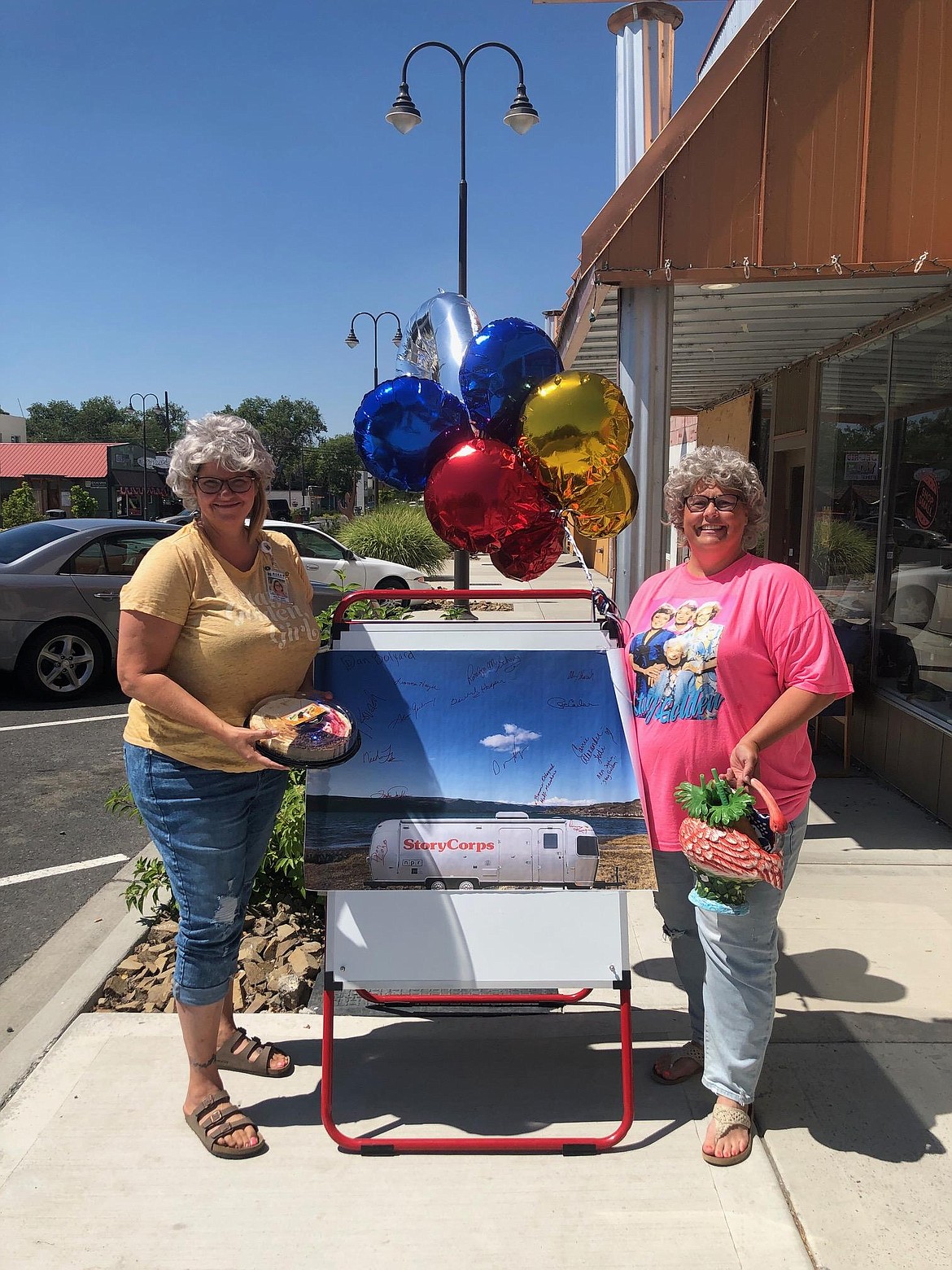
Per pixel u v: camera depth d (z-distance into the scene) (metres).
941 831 4.55
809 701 2.21
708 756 2.39
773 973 2.38
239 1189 2.26
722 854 2.11
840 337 5.57
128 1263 2.04
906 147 3.64
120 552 8.17
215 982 2.39
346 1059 2.81
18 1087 2.67
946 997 3.11
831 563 6.12
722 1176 2.30
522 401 2.97
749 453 8.02
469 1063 2.79
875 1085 2.65
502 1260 2.04
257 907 3.75
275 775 2.49
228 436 2.23
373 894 2.45
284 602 2.40
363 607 4.85
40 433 131.12
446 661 2.59
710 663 2.34
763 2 3.57
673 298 4.17
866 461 5.54
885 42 3.58
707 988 2.40
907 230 3.69
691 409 9.95
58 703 7.87
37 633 7.78
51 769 6.08
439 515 2.97
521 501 2.93
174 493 2.32
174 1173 2.31
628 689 2.54
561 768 2.48
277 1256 2.06
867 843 4.41
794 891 3.91
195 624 2.27
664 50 5.86
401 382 3.00
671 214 3.71
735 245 3.71
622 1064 2.42
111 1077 2.70
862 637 5.55
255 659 2.29
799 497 6.84
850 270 3.71
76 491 34.38
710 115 3.64
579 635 2.59
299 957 3.39
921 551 4.83
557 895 2.42
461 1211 2.19
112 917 3.88
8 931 3.84
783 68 3.61
